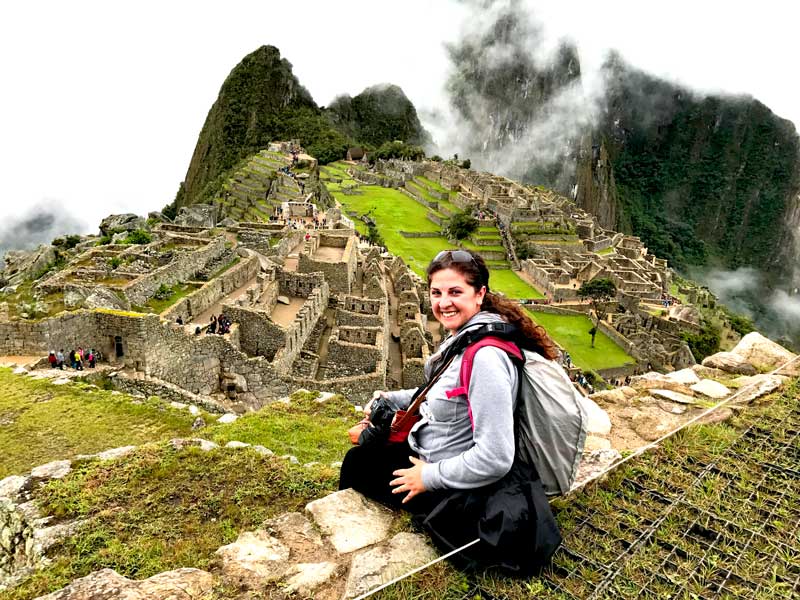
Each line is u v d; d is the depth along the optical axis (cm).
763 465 707
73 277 2969
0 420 1538
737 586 516
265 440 1223
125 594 507
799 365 1060
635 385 1075
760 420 824
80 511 719
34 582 595
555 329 8150
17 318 2380
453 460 493
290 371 2734
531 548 491
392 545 557
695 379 1065
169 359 2302
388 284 4928
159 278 3069
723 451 738
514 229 11462
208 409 2056
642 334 7719
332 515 620
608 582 515
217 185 12888
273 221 6988
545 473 525
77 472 805
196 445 887
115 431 1515
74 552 645
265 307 2923
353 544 581
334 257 4331
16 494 755
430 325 4434
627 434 861
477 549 502
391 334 3744
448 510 513
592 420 880
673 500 634
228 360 2500
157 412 1638
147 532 680
